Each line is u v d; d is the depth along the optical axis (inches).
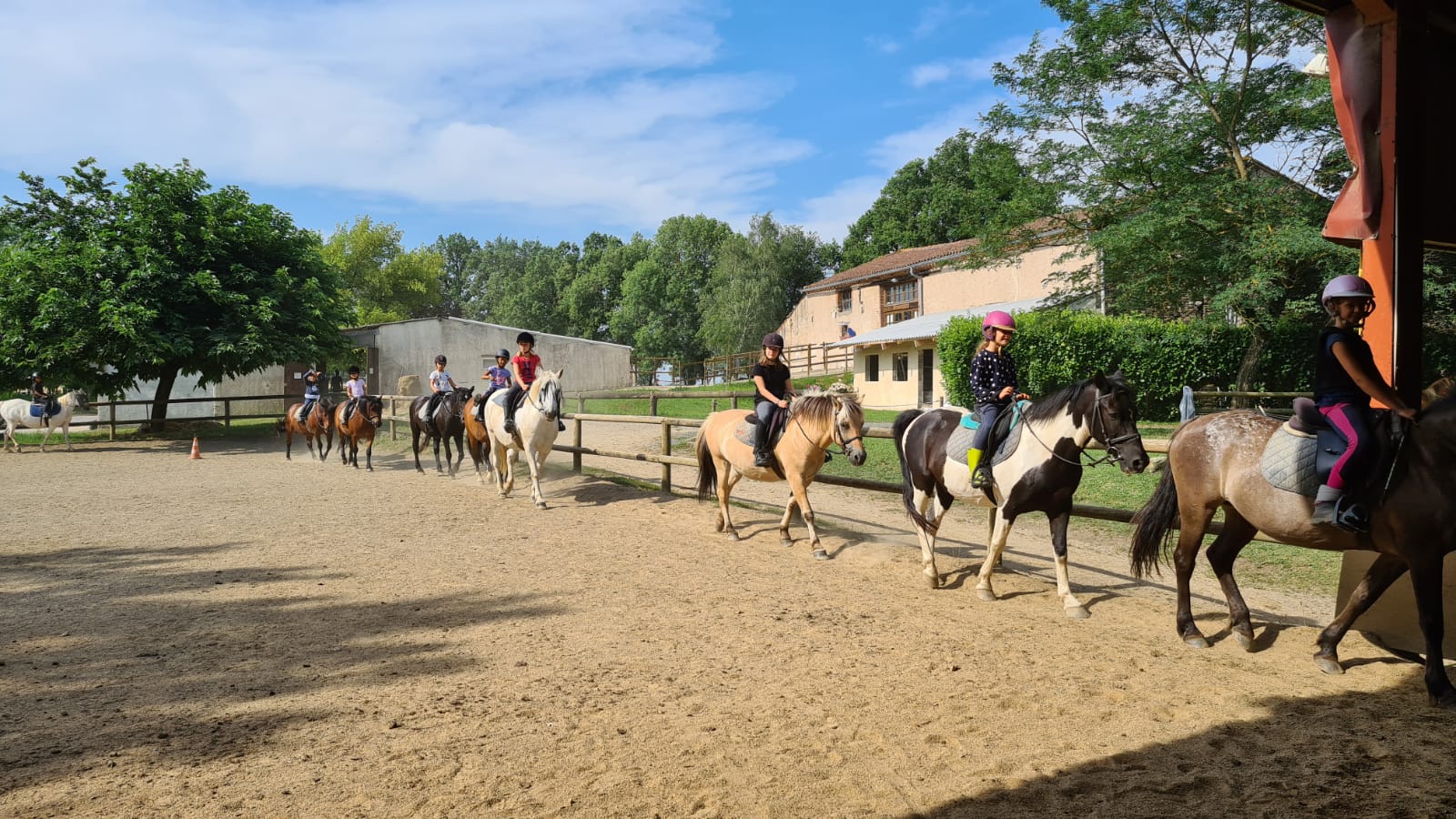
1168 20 698.2
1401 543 166.4
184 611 243.6
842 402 302.8
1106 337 784.9
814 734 157.6
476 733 158.2
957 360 839.1
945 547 339.3
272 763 145.5
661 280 2667.3
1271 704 168.9
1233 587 208.7
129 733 158.1
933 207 1968.5
